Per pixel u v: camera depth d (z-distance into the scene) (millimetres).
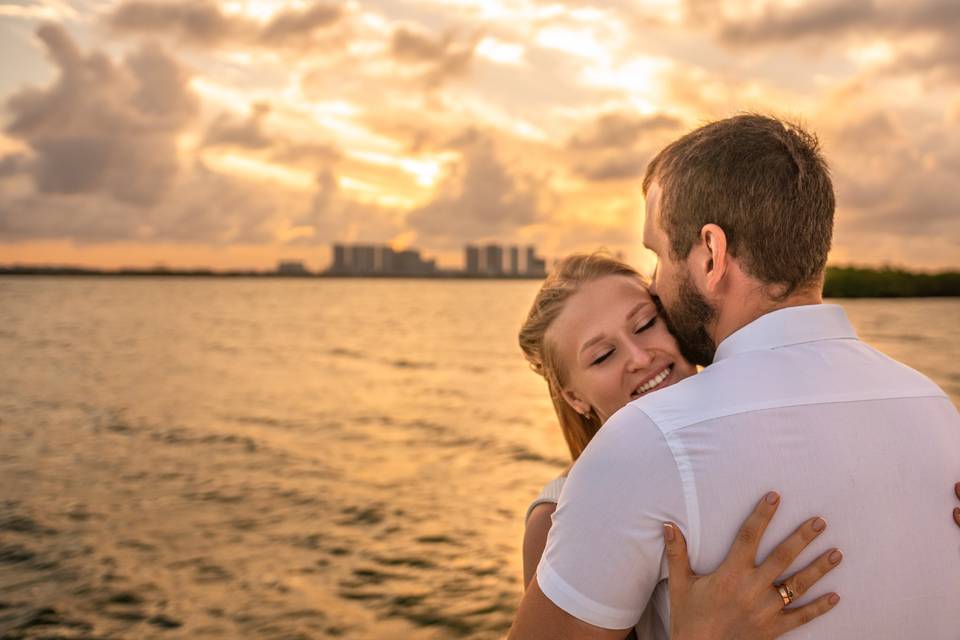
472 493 10414
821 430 1151
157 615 6129
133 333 53344
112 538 8328
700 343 1402
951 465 1219
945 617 1177
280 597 6508
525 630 1237
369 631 5770
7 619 6070
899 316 62062
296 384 25922
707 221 1287
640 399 1229
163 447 14367
